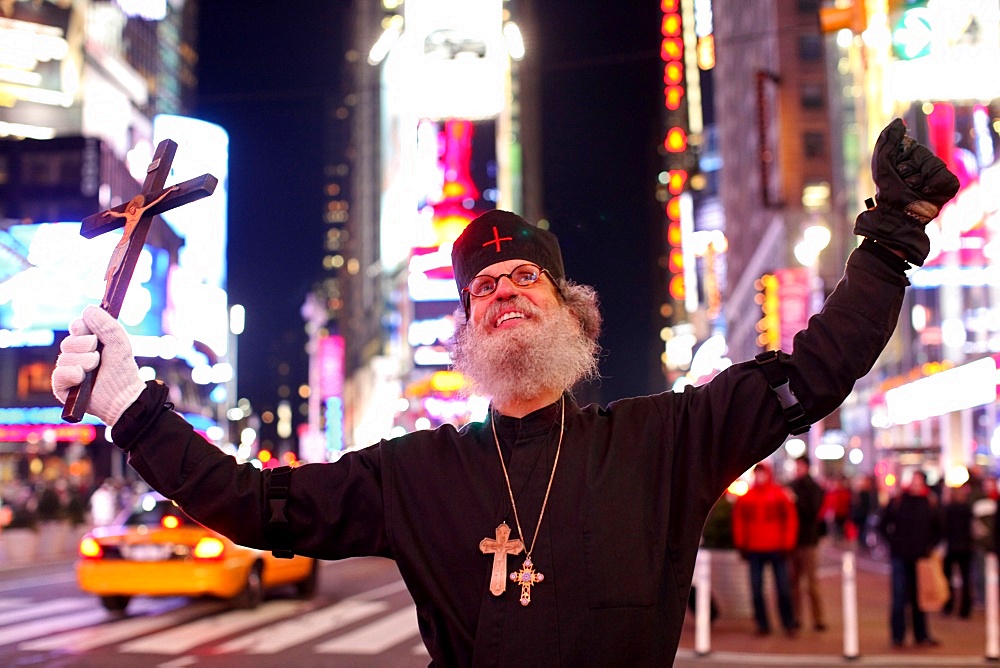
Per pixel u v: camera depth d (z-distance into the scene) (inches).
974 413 1099.3
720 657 407.8
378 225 6934.1
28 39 3412.9
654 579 88.3
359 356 7637.8
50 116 3410.4
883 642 453.4
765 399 92.8
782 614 469.7
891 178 92.1
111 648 416.5
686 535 91.9
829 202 2527.1
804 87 2581.2
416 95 5374.0
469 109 5339.6
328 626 483.8
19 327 1772.9
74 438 2271.2
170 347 2556.6
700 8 7751.0
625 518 89.6
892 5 886.4
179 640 439.2
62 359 92.0
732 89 3646.7
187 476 93.2
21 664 378.9
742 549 473.4
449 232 4995.1
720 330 5029.5
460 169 5196.9
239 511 94.3
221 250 3631.9
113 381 92.8
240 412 4079.7
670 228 7253.9
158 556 510.0
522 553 88.9
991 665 389.4
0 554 903.7
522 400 98.0
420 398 3454.7
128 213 99.3
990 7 880.3
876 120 1492.4
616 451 93.1
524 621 86.6
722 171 4001.0
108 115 3671.3
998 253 1017.5
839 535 1261.1
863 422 1707.7
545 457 93.4
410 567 93.0
